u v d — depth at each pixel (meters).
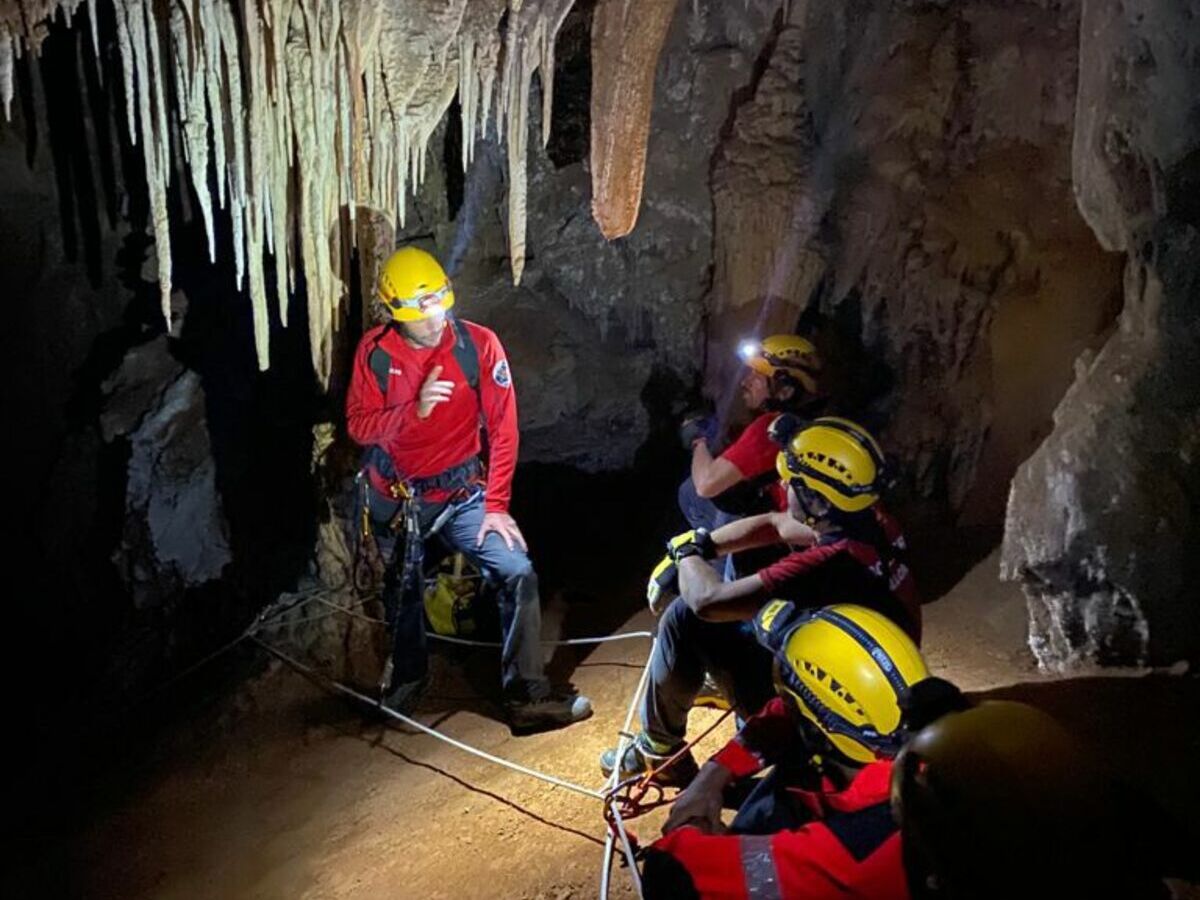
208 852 3.53
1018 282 5.00
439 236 6.90
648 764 3.02
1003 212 5.01
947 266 5.14
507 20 3.80
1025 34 4.97
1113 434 3.30
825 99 5.62
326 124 3.78
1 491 6.76
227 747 4.16
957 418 5.16
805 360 3.24
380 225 4.11
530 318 6.79
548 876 2.79
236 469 6.29
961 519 5.09
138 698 4.79
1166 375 3.22
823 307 5.63
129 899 3.40
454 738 3.89
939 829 1.21
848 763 1.98
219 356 6.57
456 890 2.87
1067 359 4.80
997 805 1.18
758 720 2.24
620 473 6.56
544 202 6.76
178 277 6.70
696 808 2.13
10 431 6.79
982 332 5.08
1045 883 1.14
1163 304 3.22
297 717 4.25
